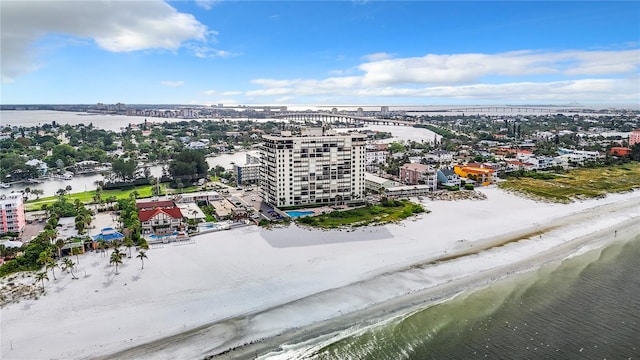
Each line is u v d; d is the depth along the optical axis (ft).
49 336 311.88
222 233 541.34
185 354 294.46
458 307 355.15
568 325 326.44
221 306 357.00
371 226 571.28
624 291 381.40
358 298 371.35
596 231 557.74
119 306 354.13
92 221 604.49
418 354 293.43
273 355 293.84
